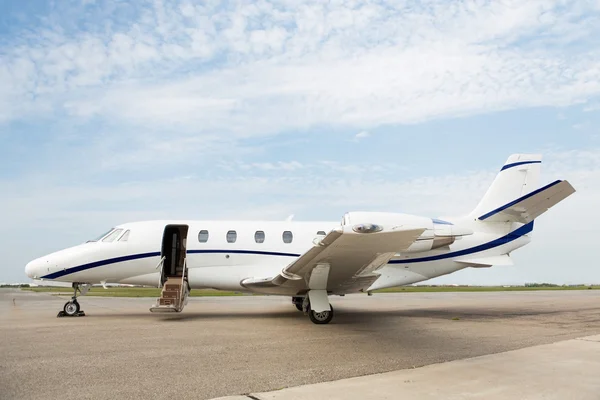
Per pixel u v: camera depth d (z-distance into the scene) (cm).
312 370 712
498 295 3259
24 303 2373
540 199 1585
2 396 570
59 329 1188
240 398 557
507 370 711
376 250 1070
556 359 801
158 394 578
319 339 1028
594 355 841
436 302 2388
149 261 1564
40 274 1530
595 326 1301
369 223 925
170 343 966
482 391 589
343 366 742
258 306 2073
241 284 1551
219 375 678
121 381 643
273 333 1127
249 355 835
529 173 1722
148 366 739
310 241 1591
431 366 742
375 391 587
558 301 2459
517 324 1343
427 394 574
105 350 881
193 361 779
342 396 565
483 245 1670
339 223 1658
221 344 955
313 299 1348
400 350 891
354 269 1245
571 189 1532
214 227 1599
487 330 1201
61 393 583
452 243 1587
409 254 1625
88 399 558
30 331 1147
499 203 1705
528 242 1705
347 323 1352
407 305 2145
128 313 1673
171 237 1697
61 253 1559
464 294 3466
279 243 1580
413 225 926
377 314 1655
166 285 1512
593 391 593
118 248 1556
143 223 1622
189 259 1555
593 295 3222
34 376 671
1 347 912
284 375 678
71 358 802
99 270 1552
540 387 611
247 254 1564
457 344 966
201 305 2145
